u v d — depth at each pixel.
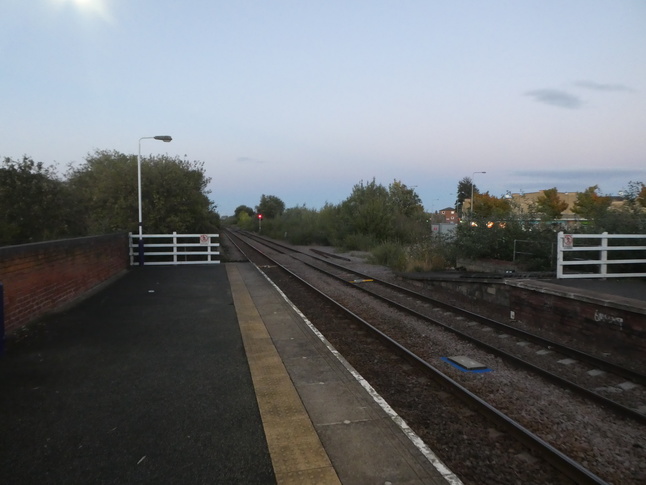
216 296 12.12
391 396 5.91
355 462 3.77
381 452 3.95
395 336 9.07
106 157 29.72
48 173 16.97
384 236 35.06
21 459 3.79
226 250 35.09
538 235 15.17
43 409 4.80
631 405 5.84
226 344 7.41
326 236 43.22
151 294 12.28
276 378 5.81
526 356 7.83
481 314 11.44
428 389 6.18
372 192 40.53
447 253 18.64
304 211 58.09
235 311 10.12
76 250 11.68
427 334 9.14
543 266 14.25
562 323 9.03
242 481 3.49
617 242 13.06
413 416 5.26
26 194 16.12
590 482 3.82
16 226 15.23
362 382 5.72
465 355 7.80
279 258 27.53
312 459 3.81
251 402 5.04
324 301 12.68
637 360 7.41
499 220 16.83
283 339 7.85
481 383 6.46
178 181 24.03
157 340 7.61
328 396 5.24
